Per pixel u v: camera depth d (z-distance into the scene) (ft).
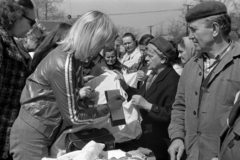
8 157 7.91
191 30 6.77
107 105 7.66
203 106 6.66
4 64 7.56
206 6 6.39
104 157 7.28
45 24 24.82
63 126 7.67
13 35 7.79
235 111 5.09
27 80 7.42
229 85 6.33
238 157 4.86
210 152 6.56
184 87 7.37
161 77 9.10
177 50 11.47
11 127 7.82
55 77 6.81
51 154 7.68
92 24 6.85
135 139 8.95
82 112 7.06
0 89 7.55
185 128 7.16
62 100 6.85
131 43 18.79
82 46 6.82
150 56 9.36
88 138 7.55
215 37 6.50
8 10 7.39
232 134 5.04
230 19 6.58
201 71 6.84
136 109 8.66
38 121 7.19
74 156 6.95
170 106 8.80
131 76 11.51
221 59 6.53
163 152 9.04
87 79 9.26
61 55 6.95
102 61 14.38
